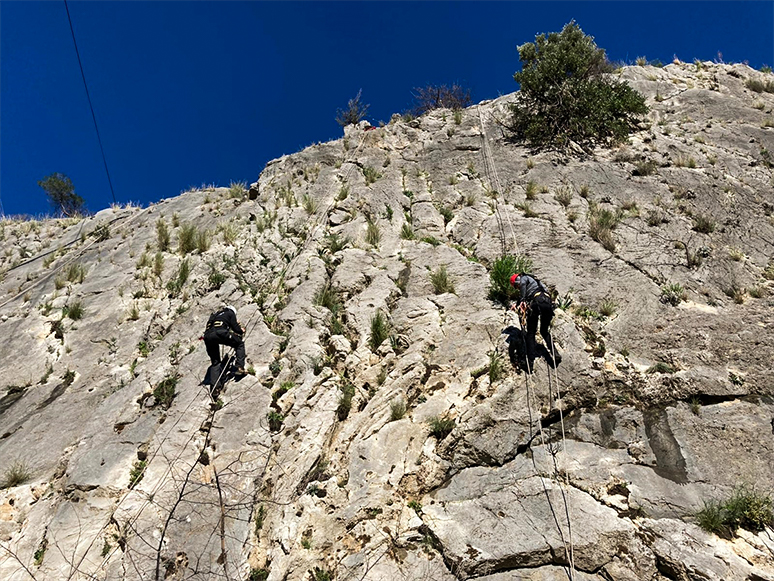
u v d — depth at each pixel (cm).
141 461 674
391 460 639
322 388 723
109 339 936
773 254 950
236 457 648
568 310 816
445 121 1537
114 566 547
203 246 1136
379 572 528
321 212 1166
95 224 1457
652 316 795
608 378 696
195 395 744
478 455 632
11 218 1678
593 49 1505
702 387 670
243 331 798
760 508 536
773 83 1577
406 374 742
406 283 928
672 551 511
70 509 621
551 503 569
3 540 602
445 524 563
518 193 1147
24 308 1082
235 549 557
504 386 688
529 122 1377
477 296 860
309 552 549
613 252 932
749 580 480
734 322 771
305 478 614
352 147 1431
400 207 1165
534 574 516
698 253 912
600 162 1214
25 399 845
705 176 1139
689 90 1524
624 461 612
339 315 875
